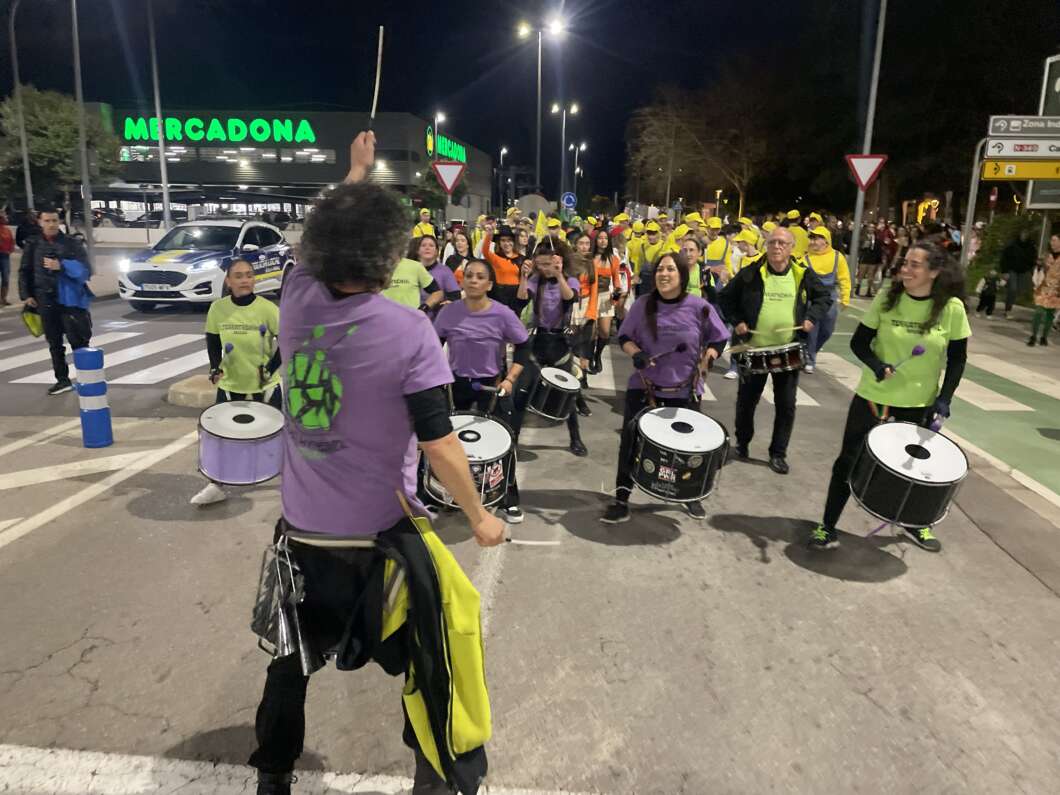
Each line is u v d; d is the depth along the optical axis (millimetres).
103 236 37031
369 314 1988
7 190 35844
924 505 4094
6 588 3924
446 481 2082
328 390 2021
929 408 4539
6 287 14117
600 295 9438
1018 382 9594
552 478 5883
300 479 2129
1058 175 12531
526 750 2852
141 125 64812
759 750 2895
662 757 2842
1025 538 4844
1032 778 2789
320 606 2178
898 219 41219
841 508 4621
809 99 41812
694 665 3420
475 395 5258
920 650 3590
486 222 16938
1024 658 3547
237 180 65562
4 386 8312
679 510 5258
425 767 2340
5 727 2887
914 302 4379
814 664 3457
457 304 5227
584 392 8875
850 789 2717
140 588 3957
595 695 3188
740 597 4055
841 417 7891
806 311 6066
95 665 3287
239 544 4500
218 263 14117
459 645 2111
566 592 4055
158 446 6289
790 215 11523
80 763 2719
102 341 11312
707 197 68250
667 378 5043
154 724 2932
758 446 6824
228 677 3232
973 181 14141
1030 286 16828
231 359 5184
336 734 2908
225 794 2598
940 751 2918
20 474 5582
